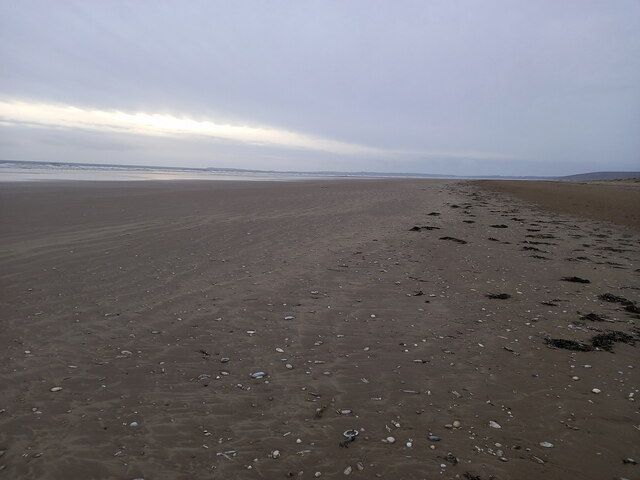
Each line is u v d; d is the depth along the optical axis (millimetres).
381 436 3318
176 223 12641
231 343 4973
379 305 6285
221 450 3133
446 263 8797
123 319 5594
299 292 6816
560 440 3262
